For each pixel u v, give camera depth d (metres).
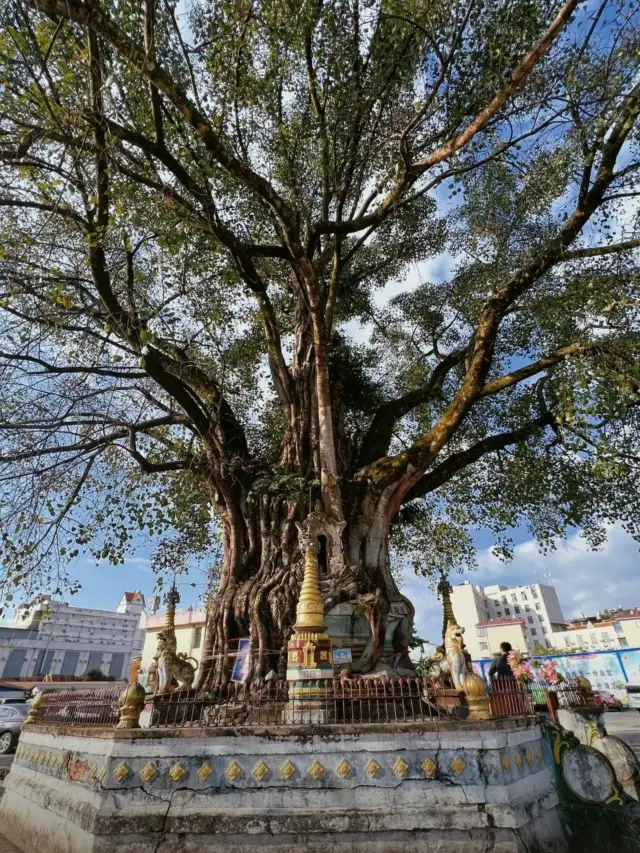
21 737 9.31
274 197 8.99
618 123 11.62
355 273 16.34
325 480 10.42
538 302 14.12
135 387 11.91
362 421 15.51
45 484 10.32
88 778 6.20
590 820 6.60
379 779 5.70
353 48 10.81
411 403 14.02
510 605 81.12
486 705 6.30
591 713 10.93
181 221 10.48
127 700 6.45
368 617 9.09
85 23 6.84
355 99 11.05
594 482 14.49
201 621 27.16
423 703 7.05
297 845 5.31
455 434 16.25
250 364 15.91
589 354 11.40
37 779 7.80
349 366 14.48
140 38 8.76
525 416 14.80
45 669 49.75
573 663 36.91
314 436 11.57
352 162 12.22
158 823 5.46
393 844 5.30
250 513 11.27
